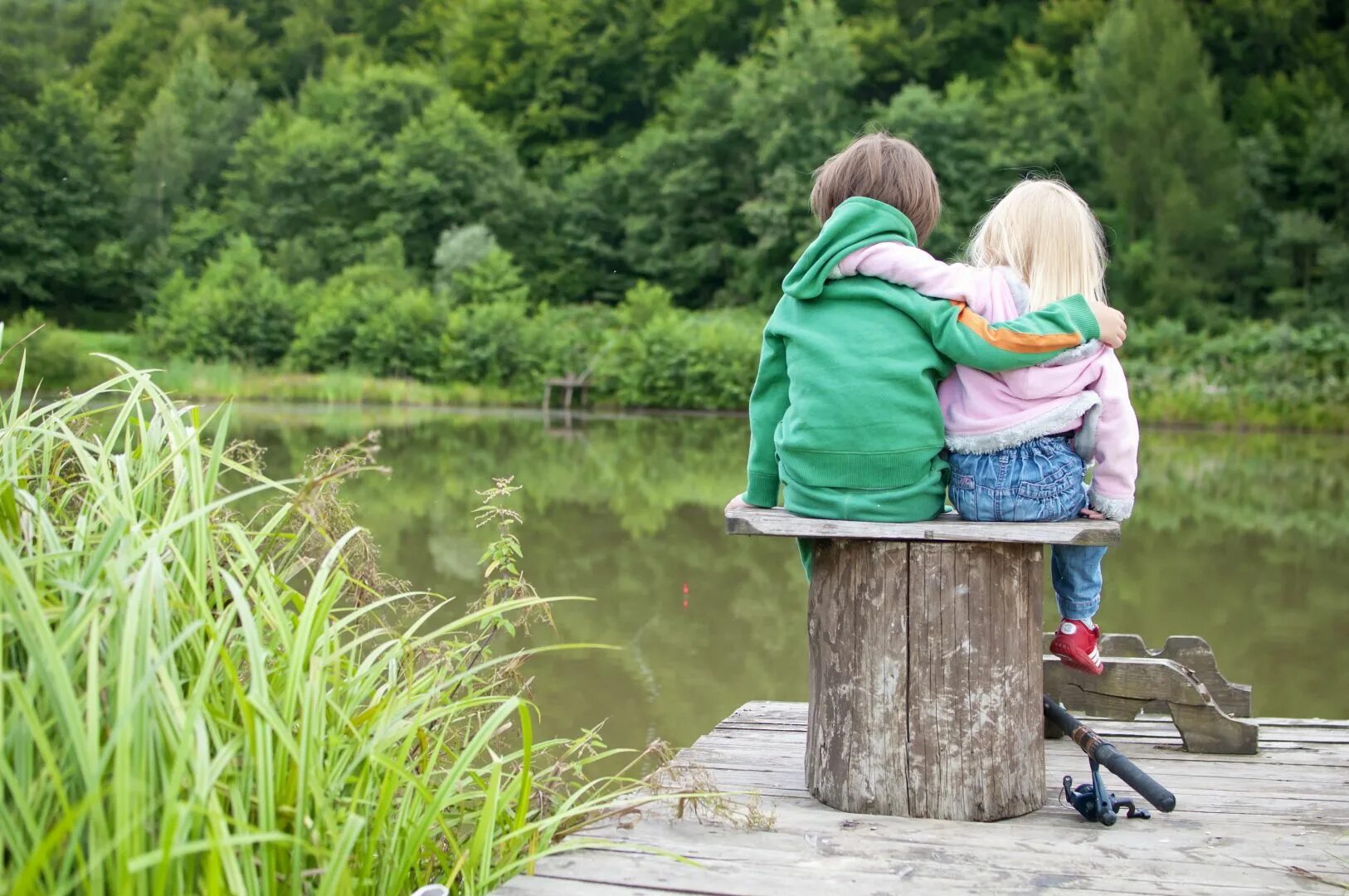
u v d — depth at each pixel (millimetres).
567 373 21969
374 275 26922
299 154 32500
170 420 1690
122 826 1138
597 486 9508
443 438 14023
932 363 1988
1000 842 1851
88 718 1185
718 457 12234
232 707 1438
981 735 1948
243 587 1561
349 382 22203
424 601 4812
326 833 1402
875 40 35062
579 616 4961
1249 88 30656
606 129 40125
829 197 2166
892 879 1690
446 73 40875
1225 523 8094
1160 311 25422
